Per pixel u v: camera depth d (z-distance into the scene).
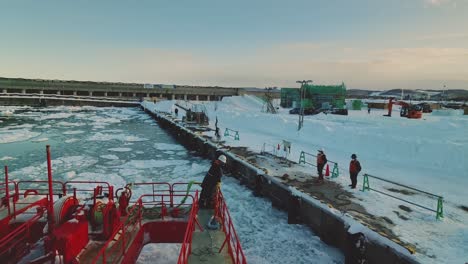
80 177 20.11
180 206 9.12
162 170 22.17
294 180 15.55
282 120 35.88
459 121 31.66
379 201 12.72
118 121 54.12
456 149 18.52
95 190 8.66
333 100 60.06
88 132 40.22
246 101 77.75
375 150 22.34
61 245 5.90
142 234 8.01
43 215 7.45
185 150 30.27
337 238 11.26
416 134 25.47
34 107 75.56
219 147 24.31
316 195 13.34
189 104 71.19
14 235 6.32
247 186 18.50
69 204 7.23
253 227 13.20
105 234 7.17
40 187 18.11
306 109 48.78
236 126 39.84
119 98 92.38
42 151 27.73
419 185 15.02
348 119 38.72
